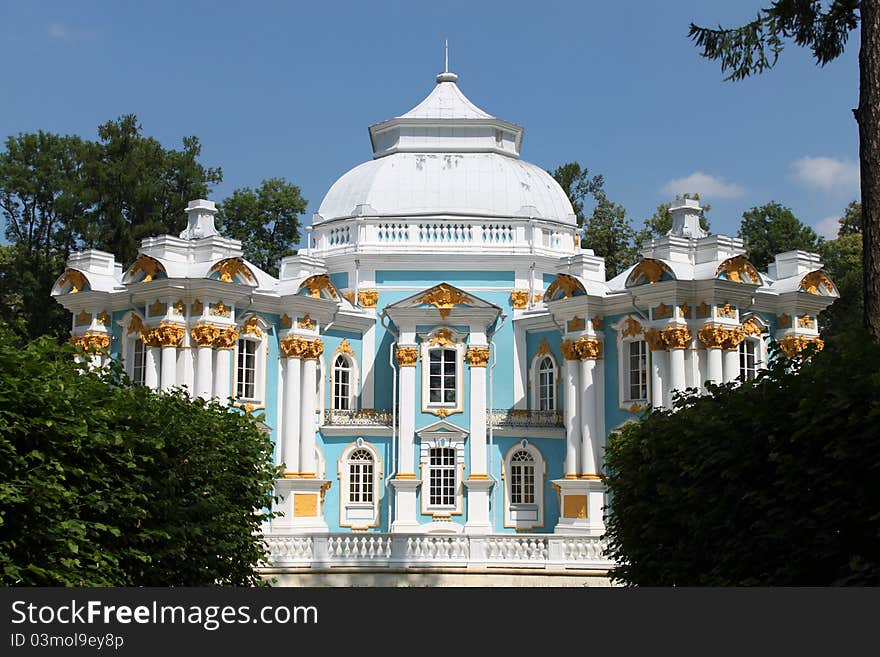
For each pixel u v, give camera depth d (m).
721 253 41.97
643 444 18.08
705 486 15.38
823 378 13.28
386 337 49.69
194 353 40.84
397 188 53.12
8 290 65.12
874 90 17.25
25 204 64.56
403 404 46.12
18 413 13.35
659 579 17.50
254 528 21.23
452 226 50.78
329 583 34.75
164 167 67.25
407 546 35.38
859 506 12.66
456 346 46.53
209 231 44.50
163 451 17.00
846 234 78.19
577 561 34.88
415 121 55.31
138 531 16.11
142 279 41.84
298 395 43.94
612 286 45.78
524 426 46.31
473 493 45.50
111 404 16.02
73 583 13.47
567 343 44.53
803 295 45.38
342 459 46.56
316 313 44.94
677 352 40.84
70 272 44.19
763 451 14.30
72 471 14.04
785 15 22.38
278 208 71.25
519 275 50.03
